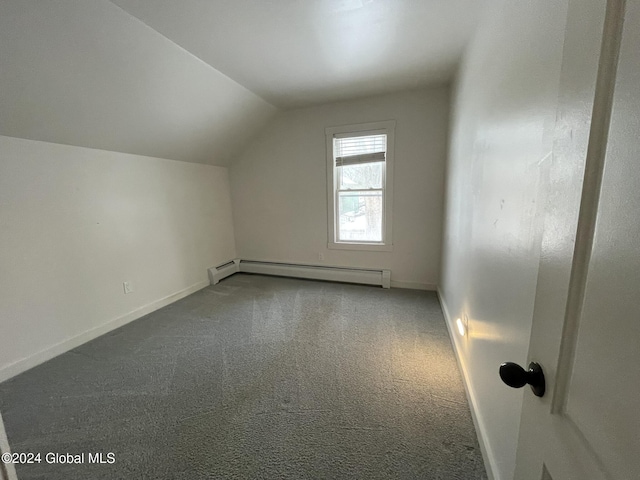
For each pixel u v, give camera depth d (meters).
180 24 1.89
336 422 1.54
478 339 1.53
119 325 2.78
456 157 2.46
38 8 1.49
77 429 1.53
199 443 1.43
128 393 1.81
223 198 4.25
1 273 2.00
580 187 0.41
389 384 1.83
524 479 0.59
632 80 0.32
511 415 1.01
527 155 0.96
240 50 2.25
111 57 1.94
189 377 1.96
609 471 0.34
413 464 1.29
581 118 0.41
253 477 1.25
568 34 0.46
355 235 3.89
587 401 0.39
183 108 2.78
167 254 3.36
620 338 0.33
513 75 1.13
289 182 4.00
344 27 1.97
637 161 0.31
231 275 4.36
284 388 1.82
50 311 2.26
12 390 1.86
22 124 1.99
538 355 0.53
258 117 3.68
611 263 0.35
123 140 2.69
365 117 3.45
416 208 3.46
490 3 1.51
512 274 1.06
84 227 2.50
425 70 2.69
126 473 1.28
